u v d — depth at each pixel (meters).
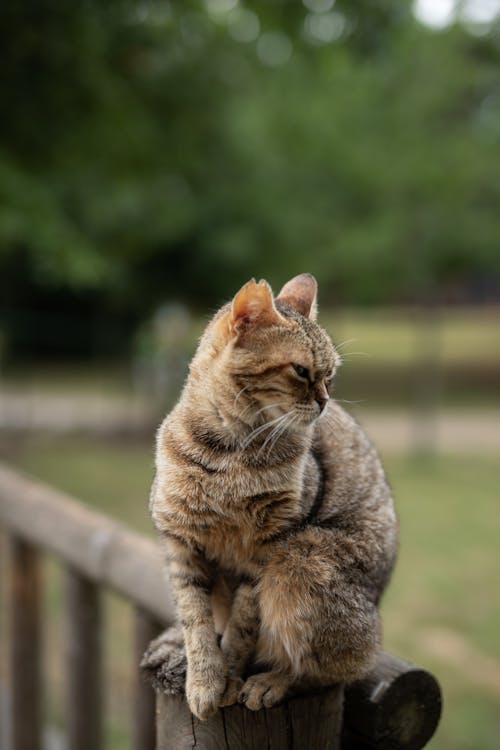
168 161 10.75
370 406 18.80
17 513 3.59
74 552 3.10
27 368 25.12
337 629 2.13
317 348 2.40
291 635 2.13
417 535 8.51
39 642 3.74
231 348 2.29
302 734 2.03
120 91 9.27
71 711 3.26
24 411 16.58
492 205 13.12
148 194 16.64
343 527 2.29
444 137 11.94
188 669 2.07
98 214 17.11
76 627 3.23
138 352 17.66
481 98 12.55
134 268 21.22
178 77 10.27
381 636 2.31
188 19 9.58
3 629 5.79
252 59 10.95
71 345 25.17
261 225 17.09
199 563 2.29
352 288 16.05
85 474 11.33
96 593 3.24
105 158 10.04
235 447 2.21
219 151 13.86
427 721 2.16
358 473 2.42
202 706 1.99
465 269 14.48
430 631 6.00
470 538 8.40
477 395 20.56
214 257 19.06
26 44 7.83
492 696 5.05
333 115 11.95
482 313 43.91
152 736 2.76
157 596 2.57
